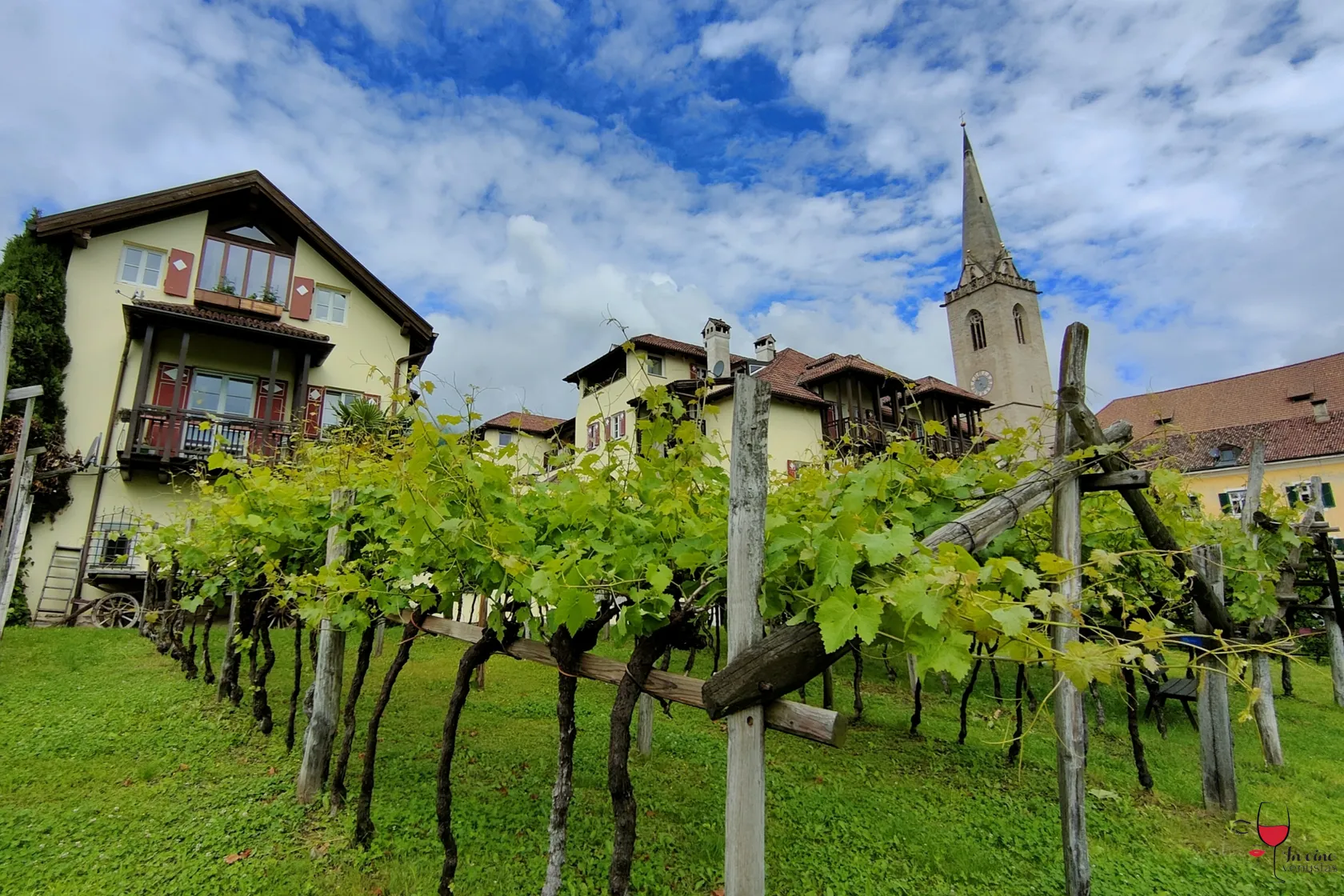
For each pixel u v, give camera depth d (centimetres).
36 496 1080
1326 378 2684
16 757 434
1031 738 553
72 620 1045
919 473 264
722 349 1942
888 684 792
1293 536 527
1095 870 333
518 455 335
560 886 286
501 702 618
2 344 685
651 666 228
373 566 351
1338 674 742
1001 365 3716
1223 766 409
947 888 310
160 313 1166
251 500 409
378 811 362
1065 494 269
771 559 184
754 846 167
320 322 1477
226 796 380
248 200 1412
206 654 634
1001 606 149
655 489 267
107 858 311
